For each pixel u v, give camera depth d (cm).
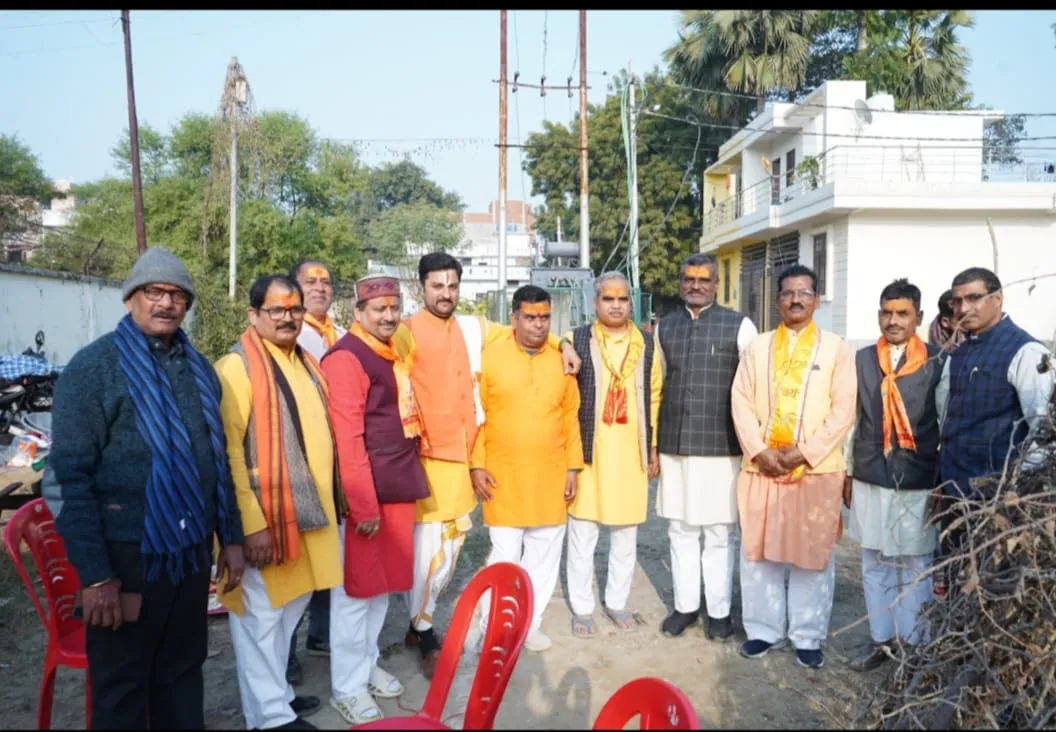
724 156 2253
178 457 267
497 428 400
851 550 576
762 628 407
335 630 342
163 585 270
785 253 1839
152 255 270
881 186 1420
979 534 298
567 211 2928
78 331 1218
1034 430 320
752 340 408
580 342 425
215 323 1673
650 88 2628
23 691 376
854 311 1501
